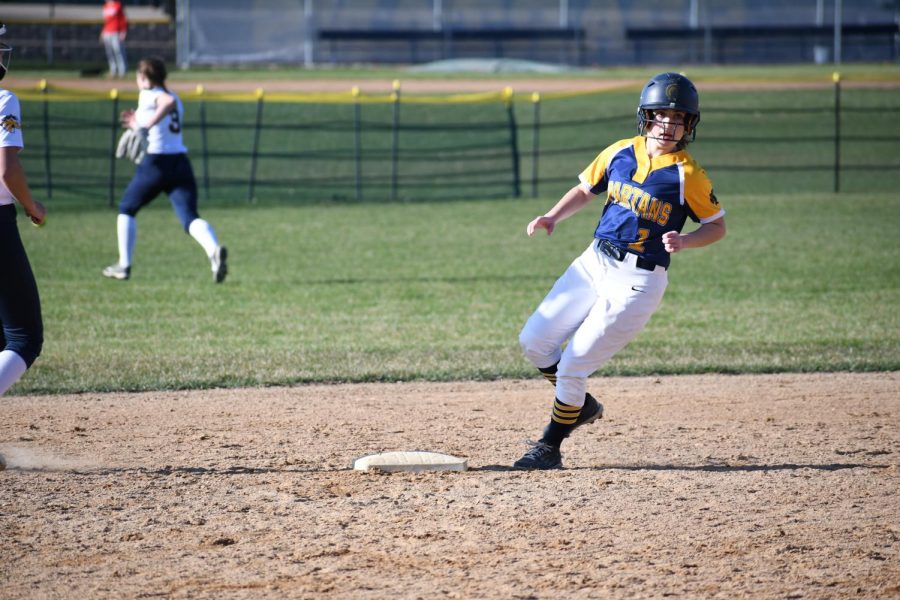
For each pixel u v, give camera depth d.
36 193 77.25
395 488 19.20
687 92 18.50
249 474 20.28
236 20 157.50
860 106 114.19
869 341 34.31
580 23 165.12
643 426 24.70
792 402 27.09
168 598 14.18
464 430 24.41
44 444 22.88
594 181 19.75
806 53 164.75
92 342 34.09
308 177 86.12
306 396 27.98
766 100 117.88
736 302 41.19
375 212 71.50
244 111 103.69
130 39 153.88
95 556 15.76
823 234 59.38
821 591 14.27
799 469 20.56
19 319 19.20
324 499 18.56
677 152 19.19
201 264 49.88
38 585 14.66
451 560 15.52
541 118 109.00
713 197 19.02
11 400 27.28
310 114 104.62
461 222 66.50
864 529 16.77
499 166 91.31
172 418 25.39
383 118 105.50
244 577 14.91
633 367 31.03
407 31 162.12
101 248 54.31
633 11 165.62
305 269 48.91
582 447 22.77
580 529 16.88
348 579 14.82
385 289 43.88
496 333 35.84
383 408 26.62
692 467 20.84
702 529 16.84
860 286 44.25
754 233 60.03
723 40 164.12
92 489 19.19
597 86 126.31
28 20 144.25
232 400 27.42
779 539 16.33
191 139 94.88
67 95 86.44
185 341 34.34
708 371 30.88
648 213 18.97
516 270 48.88
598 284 19.56
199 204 74.75
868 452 22.09
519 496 18.69
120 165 86.19
